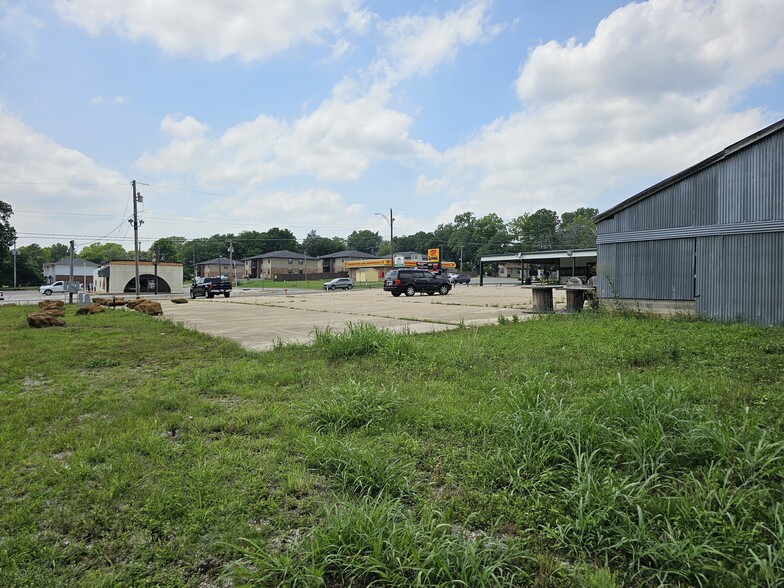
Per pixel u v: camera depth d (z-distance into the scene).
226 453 3.63
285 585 2.14
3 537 2.59
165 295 46.81
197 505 2.86
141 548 2.49
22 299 39.78
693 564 2.21
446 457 3.55
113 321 15.41
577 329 10.23
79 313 19.28
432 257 75.31
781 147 10.10
